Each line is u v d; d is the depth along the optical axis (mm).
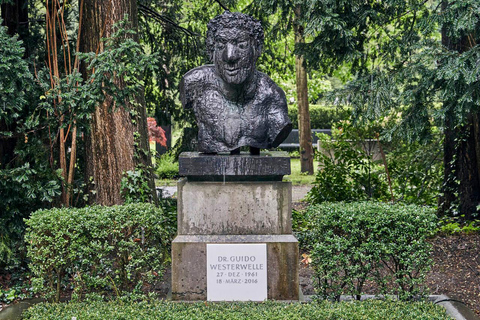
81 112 6449
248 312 4926
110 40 6422
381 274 6883
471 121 9820
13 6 8391
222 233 5527
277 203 5512
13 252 6965
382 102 7598
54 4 7641
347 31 7613
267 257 5477
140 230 5508
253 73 5523
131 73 6387
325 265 5434
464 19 6598
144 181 7762
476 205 9875
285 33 9781
